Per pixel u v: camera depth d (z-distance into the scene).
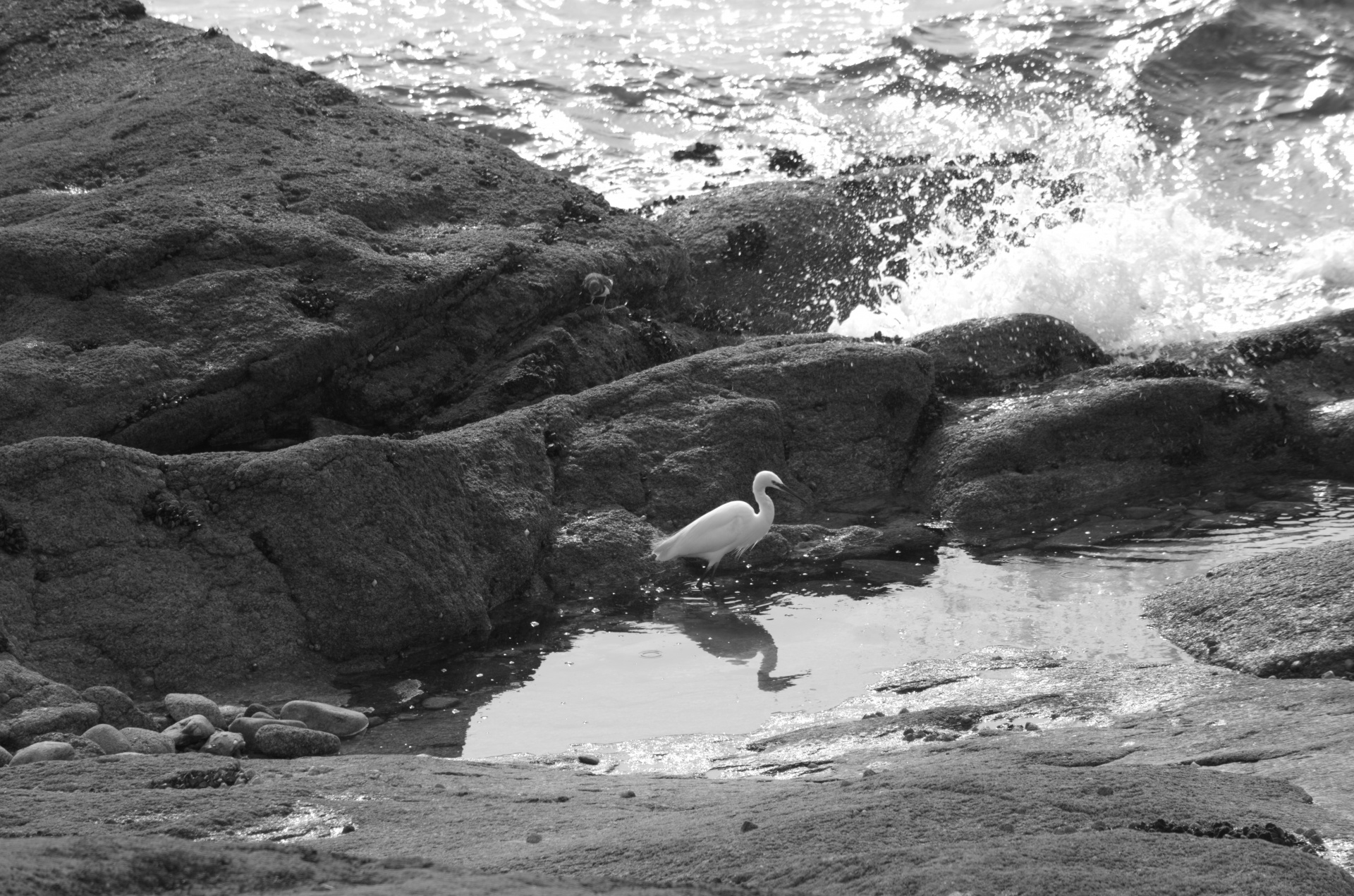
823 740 16.11
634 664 19.89
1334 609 18.36
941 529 24.91
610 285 30.36
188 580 19.89
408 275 28.09
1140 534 24.30
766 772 15.06
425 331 28.30
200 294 26.94
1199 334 33.12
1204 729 14.52
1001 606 21.20
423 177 32.94
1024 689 17.69
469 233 30.84
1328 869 9.23
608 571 23.11
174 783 12.84
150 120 34.25
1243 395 27.92
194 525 20.31
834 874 9.17
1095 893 8.70
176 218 28.36
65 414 24.23
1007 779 11.00
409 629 20.56
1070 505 25.95
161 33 41.00
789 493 26.06
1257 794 10.91
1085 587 21.84
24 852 9.02
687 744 16.66
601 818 11.64
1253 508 25.34
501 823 11.56
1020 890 8.74
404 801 12.47
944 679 18.42
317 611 20.22
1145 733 14.58
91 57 40.25
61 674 18.59
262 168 32.16
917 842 9.67
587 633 21.22
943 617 20.94
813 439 27.03
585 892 8.70
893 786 11.09
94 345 25.78
